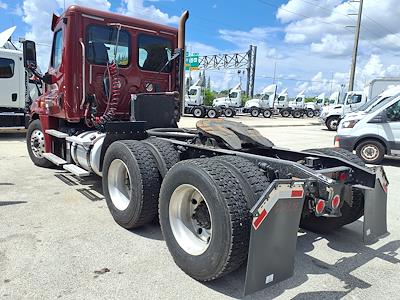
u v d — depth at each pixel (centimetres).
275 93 4325
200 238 339
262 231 283
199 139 458
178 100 625
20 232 417
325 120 2344
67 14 572
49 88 678
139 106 562
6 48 1268
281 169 345
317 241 430
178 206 350
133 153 420
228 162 330
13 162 825
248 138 436
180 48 643
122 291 302
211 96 4909
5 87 1209
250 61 5222
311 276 342
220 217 294
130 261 356
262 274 288
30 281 312
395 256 391
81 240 401
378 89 1895
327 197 319
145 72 640
